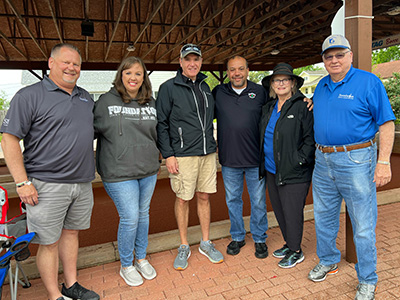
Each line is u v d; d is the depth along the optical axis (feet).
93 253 10.10
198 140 9.11
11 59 34.63
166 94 9.01
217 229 11.71
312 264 9.50
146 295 8.32
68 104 7.06
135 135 8.17
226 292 8.29
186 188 9.27
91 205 8.02
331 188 8.06
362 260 7.68
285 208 9.08
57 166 6.99
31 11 25.67
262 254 10.01
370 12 8.36
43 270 7.42
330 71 7.33
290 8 26.32
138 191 8.57
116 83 8.06
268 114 9.31
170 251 10.84
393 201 14.75
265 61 47.09
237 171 10.00
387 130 7.00
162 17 28.63
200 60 9.05
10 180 21.33
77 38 31.89
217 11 22.63
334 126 7.49
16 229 6.98
